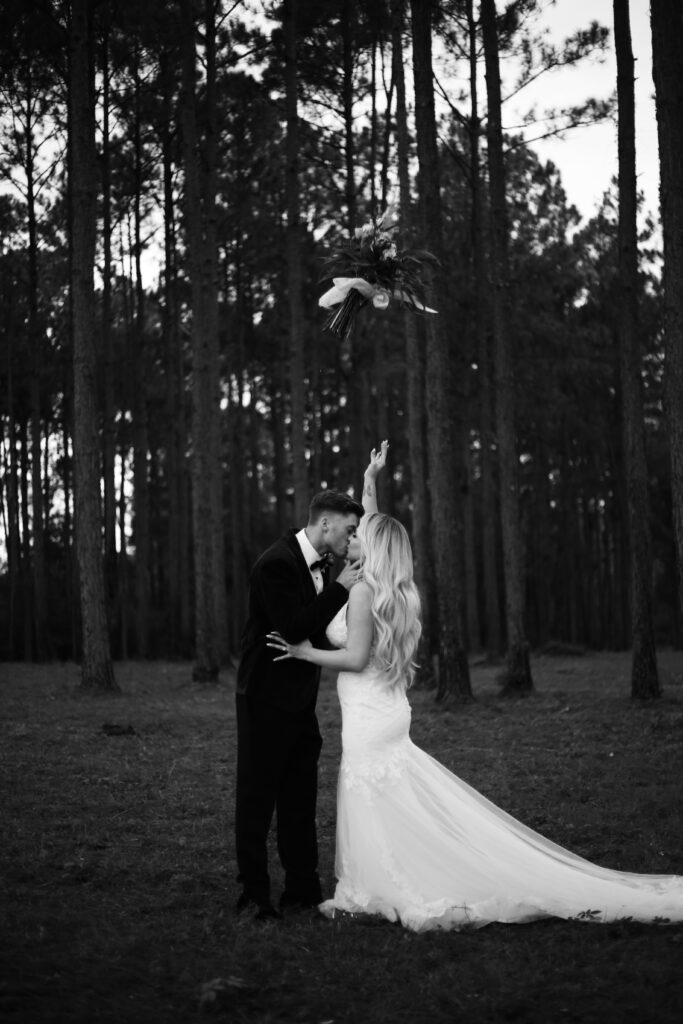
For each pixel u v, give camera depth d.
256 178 30.50
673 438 7.68
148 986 4.16
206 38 22.45
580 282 33.38
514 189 30.94
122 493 35.66
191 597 40.03
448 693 14.85
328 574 5.81
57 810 7.68
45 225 30.45
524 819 7.35
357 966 4.40
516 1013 3.85
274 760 5.32
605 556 44.88
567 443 39.12
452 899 5.05
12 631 32.31
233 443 36.47
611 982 4.13
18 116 28.28
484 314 27.94
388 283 6.30
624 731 11.68
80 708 14.28
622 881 5.32
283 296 34.75
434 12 18.61
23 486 36.97
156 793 8.33
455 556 15.06
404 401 40.28
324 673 19.23
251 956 4.52
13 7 20.72
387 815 5.24
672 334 7.68
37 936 4.72
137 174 30.08
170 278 30.92
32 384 29.72
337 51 24.70
